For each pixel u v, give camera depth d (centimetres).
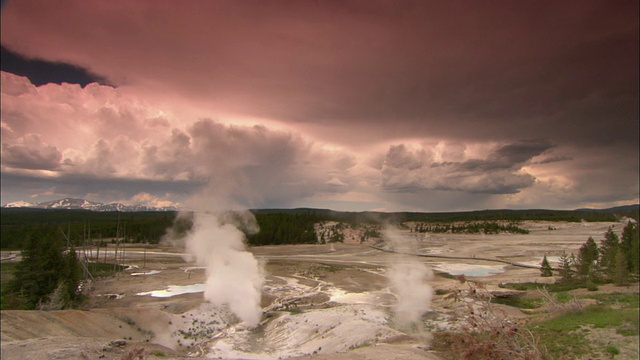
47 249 5491
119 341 2591
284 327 3791
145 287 6419
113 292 6116
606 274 6594
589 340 2562
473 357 1018
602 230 16625
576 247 12288
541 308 4069
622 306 3531
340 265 9425
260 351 3262
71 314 3297
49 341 2402
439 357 2153
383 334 2947
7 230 14275
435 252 12175
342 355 2122
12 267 8562
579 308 3547
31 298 5188
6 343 2328
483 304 1059
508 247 12800
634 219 18262
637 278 5947
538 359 948
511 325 1002
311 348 3070
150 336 3503
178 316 4106
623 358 2261
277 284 6869
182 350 3344
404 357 2003
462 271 8619
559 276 6925
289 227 15362
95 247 12644
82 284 6556
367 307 4141
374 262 10169
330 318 3728
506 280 6900
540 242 13925
